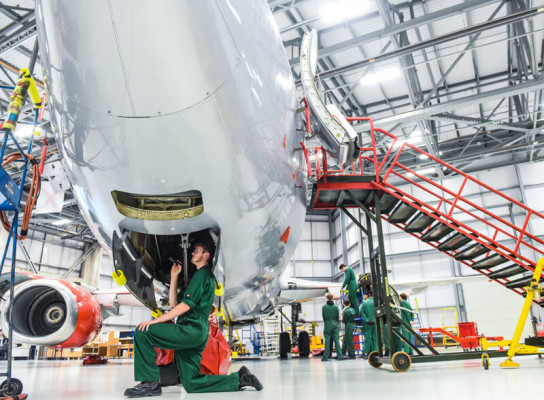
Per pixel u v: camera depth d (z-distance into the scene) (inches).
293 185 163.9
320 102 173.2
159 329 116.6
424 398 102.9
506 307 819.4
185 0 90.9
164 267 157.8
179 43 92.7
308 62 183.5
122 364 500.4
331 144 178.5
